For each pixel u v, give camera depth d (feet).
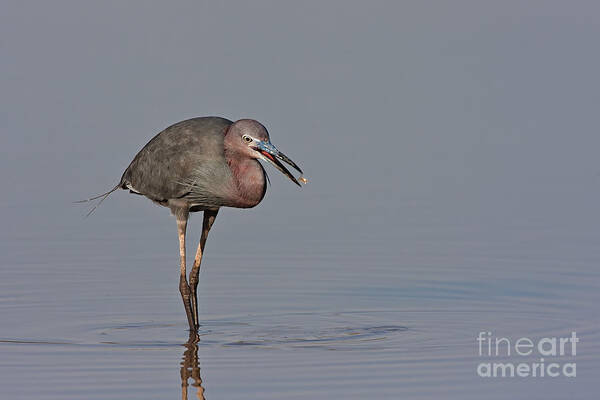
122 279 50.14
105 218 61.87
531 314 44.01
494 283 48.80
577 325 42.29
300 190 69.15
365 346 39.96
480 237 56.85
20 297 46.91
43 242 56.29
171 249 55.72
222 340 41.24
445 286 48.60
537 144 81.56
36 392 34.96
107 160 74.84
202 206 44.50
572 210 62.18
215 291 48.67
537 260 52.31
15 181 69.36
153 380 36.24
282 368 37.37
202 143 42.83
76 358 38.70
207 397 34.50
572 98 100.12
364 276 50.44
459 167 74.49
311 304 46.39
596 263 51.47
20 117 87.76
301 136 83.41
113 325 43.29
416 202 65.26
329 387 35.24
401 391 34.78
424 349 39.42
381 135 84.53
